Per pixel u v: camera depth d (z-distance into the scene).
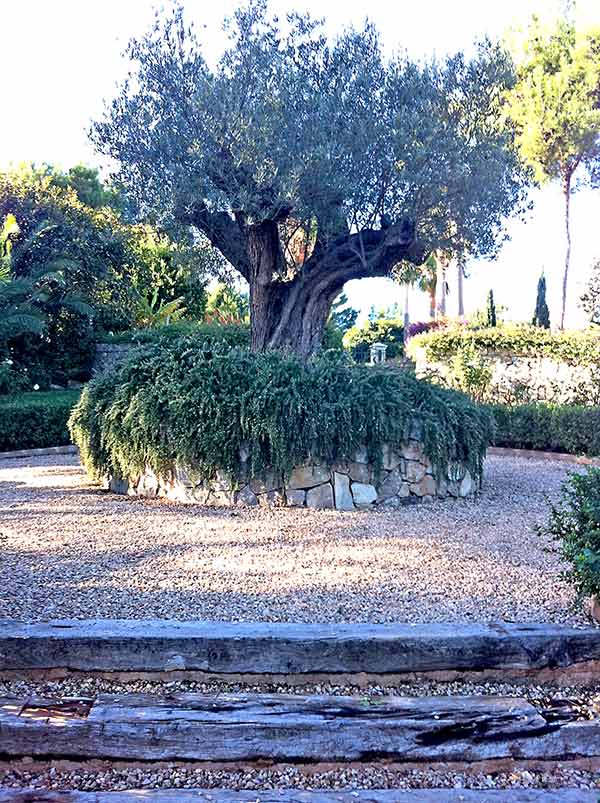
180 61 7.66
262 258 8.06
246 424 6.38
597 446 10.48
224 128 7.12
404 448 6.70
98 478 7.70
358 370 7.00
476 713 2.95
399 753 2.84
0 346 14.07
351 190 7.27
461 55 7.88
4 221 15.49
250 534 5.42
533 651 3.29
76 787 2.66
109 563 4.57
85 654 3.19
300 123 7.12
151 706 2.95
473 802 2.60
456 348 15.23
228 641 3.20
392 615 3.66
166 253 19.41
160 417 6.70
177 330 15.16
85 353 16.56
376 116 7.30
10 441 11.56
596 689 3.30
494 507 6.64
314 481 6.49
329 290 8.20
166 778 2.74
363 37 7.75
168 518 5.98
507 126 8.45
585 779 2.79
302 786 2.71
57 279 14.44
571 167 19.31
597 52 17.89
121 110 7.78
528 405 11.64
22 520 5.91
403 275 9.92
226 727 2.83
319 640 3.22
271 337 8.28
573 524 3.78
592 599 3.65
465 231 7.92
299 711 2.94
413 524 5.84
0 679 3.17
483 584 4.20
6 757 2.77
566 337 14.01
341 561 4.66
